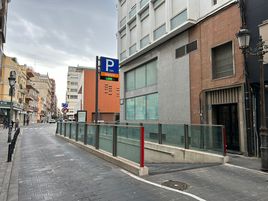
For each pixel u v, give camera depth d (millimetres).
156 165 10805
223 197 5648
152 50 19172
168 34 16188
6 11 31031
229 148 12484
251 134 10867
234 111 12312
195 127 10891
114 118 41875
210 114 13445
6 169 8695
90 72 42312
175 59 16328
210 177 7324
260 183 6652
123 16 25375
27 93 66312
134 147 8359
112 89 42594
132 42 23078
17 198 5812
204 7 14109
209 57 13523
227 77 12273
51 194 6070
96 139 12125
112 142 10148
